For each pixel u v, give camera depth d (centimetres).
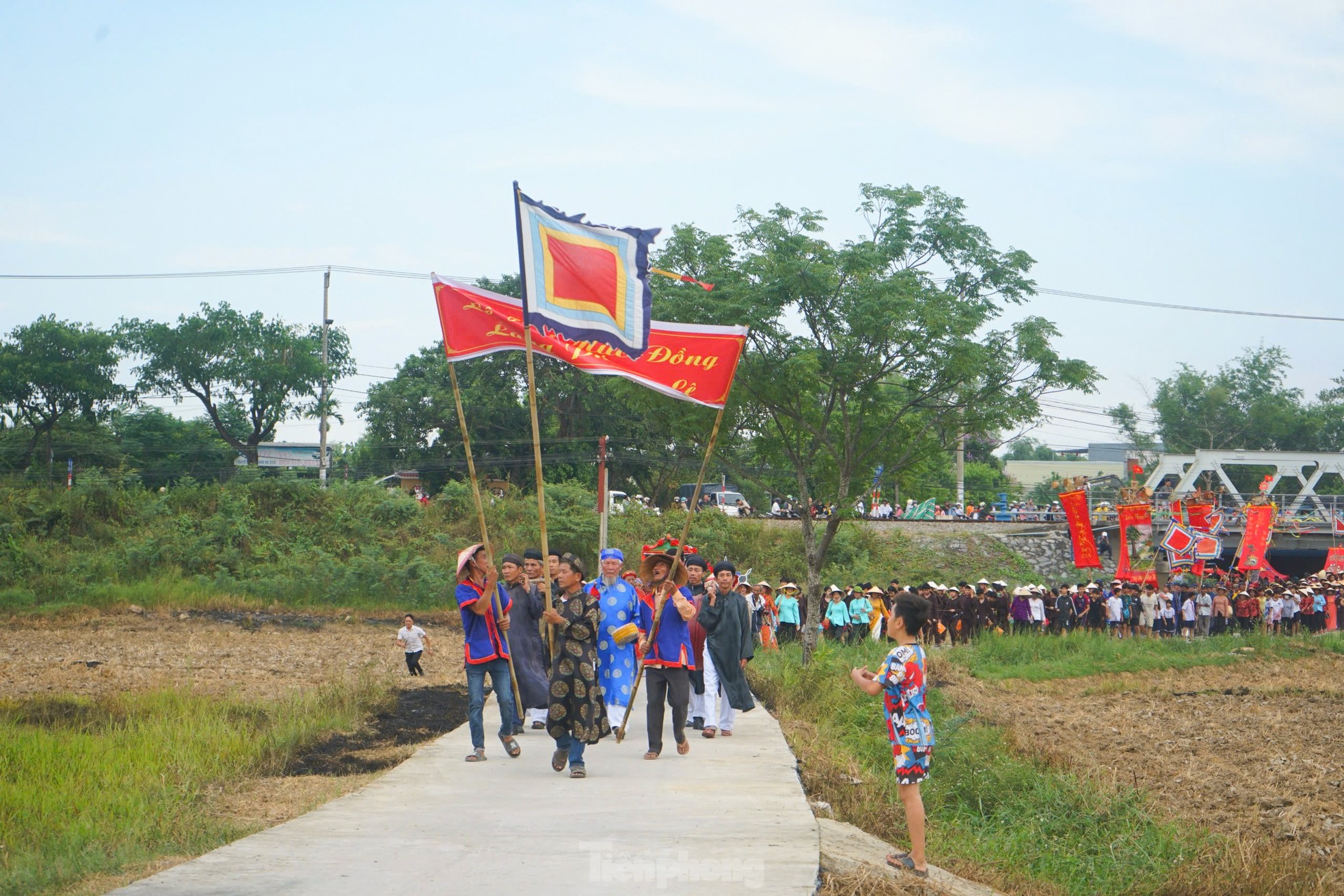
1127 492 3756
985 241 2027
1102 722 1953
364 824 752
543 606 1145
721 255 1989
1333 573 3950
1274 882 961
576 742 932
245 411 5700
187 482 4047
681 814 784
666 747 1110
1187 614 3428
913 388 2055
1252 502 4122
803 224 1986
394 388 5341
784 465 2266
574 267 1070
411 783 905
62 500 3669
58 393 5312
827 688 1673
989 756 1395
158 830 807
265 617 2969
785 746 1124
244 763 1073
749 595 2423
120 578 3294
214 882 606
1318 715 2066
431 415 5269
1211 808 1323
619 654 1106
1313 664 2838
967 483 8194
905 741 734
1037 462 10512
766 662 1984
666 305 1927
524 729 1217
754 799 838
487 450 5322
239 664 2158
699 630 1183
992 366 2022
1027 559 4603
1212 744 1742
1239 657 2850
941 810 1188
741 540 4128
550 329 1053
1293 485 8169
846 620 2808
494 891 590
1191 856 1013
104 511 3700
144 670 2042
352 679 1847
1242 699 2269
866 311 1877
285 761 1109
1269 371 8244
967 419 2044
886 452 2172
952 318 1889
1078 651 2867
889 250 2009
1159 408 8294
